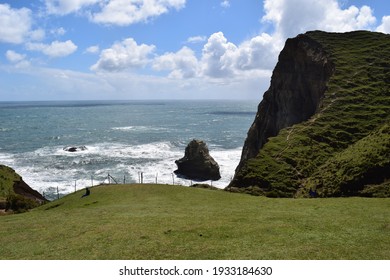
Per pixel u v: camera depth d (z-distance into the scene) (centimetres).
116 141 14325
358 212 2467
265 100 9788
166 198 3550
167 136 15850
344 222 2191
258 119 9562
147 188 4078
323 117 6359
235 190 4500
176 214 2650
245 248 1744
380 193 3456
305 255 1633
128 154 11431
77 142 14100
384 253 1645
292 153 5219
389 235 1898
